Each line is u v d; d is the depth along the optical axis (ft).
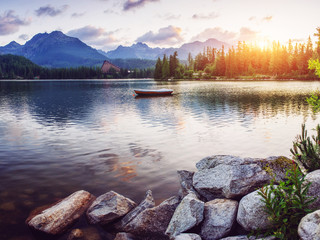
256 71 552.41
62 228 21.66
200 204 20.49
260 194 17.88
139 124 74.79
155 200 26.66
